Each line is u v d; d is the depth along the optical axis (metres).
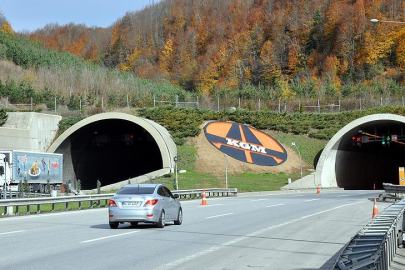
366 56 127.25
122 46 172.00
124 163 77.19
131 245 14.31
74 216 25.77
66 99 92.25
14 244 14.50
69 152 67.06
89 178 71.81
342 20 137.12
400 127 73.88
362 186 81.06
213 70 141.50
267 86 122.56
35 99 88.06
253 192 54.69
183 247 13.94
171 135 73.12
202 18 174.50
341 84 124.94
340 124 79.38
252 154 72.31
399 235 13.59
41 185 51.38
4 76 106.25
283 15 153.88
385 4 134.75
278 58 144.12
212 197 49.19
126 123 72.56
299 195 51.75
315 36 144.00
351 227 19.67
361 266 7.28
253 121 79.12
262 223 21.27
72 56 145.75
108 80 108.56
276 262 11.51
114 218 18.50
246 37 152.50
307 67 138.00
